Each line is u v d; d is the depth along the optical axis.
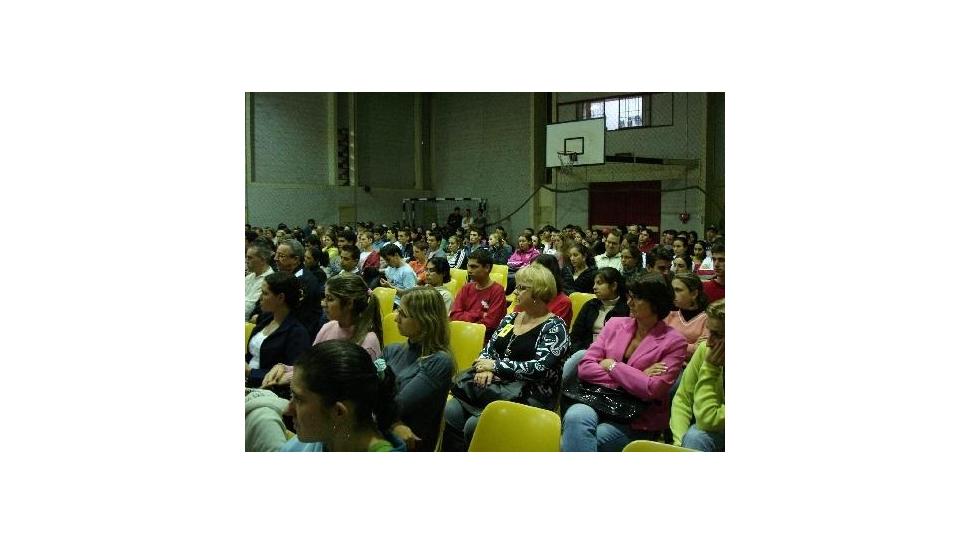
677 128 11.07
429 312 2.78
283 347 3.29
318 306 4.11
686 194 10.93
